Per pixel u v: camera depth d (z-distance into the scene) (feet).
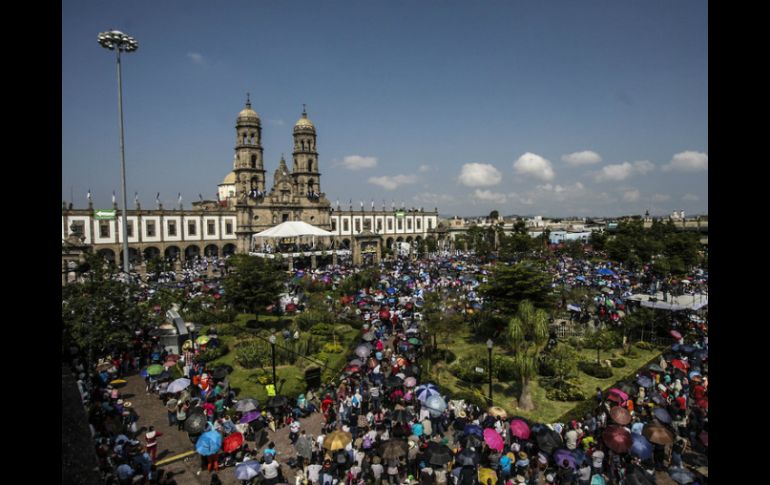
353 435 70.03
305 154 366.84
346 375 90.22
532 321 85.46
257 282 135.64
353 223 420.77
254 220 339.77
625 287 182.09
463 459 55.98
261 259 145.48
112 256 294.66
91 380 84.99
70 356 92.22
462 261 279.90
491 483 54.80
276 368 100.78
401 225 459.73
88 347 90.68
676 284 174.91
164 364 97.86
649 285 185.57
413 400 79.66
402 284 180.75
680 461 59.11
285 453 67.82
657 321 121.49
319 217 372.58
